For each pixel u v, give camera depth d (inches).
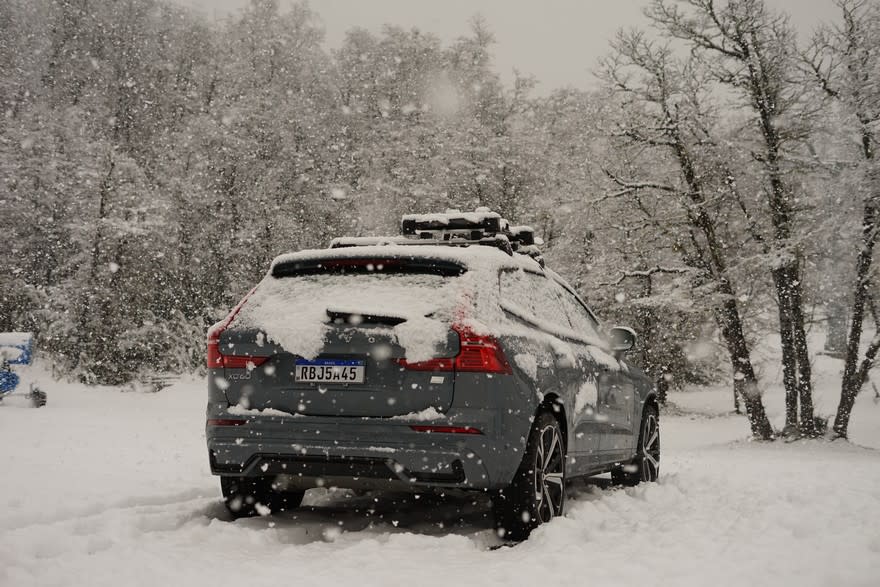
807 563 129.5
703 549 143.9
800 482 269.3
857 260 771.4
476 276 169.3
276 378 163.0
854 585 116.1
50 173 1332.4
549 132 1403.8
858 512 178.7
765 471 337.7
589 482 285.0
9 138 1342.3
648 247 919.7
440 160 1386.6
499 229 205.9
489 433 153.9
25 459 290.4
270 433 160.1
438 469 153.2
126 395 1007.0
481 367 155.5
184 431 527.5
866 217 733.3
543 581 123.0
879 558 131.2
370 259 171.6
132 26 1643.7
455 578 125.9
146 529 166.4
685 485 261.4
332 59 1796.3
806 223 795.4
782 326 824.3
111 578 119.5
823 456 581.9
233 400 165.3
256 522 176.7
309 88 1669.5
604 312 1141.7
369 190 1445.6
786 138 786.8
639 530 165.6
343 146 1633.9
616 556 139.5
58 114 1376.7
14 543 137.9
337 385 158.4
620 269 999.0
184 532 157.9
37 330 1331.2
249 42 1605.6
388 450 153.6
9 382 724.0
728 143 800.3
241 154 1411.2
